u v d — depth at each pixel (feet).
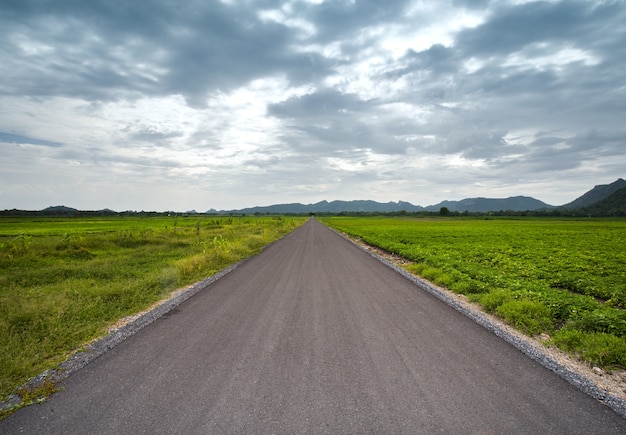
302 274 43.24
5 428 11.75
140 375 15.53
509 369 16.08
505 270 50.98
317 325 22.57
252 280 39.09
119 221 253.44
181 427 11.62
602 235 150.41
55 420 12.17
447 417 12.14
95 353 18.21
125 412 12.58
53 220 278.87
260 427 11.56
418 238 122.42
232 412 12.46
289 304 28.14
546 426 11.71
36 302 28.76
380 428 11.50
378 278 40.47
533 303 26.27
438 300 29.60
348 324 22.79
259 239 91.15
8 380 15.35
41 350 18.94
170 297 31.30
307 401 13.16
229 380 14.92
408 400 13.24
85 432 11.46
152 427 11.64
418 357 17.37
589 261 65.21
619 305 33.27
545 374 15.62
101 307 27.20
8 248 56.54
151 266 49.75
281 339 19.95
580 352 18.65
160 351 18.31
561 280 43.47
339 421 11.87
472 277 41.78
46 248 61.05
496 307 27.30
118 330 22.12
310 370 15.85
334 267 49.42
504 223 310.45
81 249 61.05
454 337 20.35
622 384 15.21
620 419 12.21
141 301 29.68
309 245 87.40
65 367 16.57
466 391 13.98
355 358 17.21
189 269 43.32
